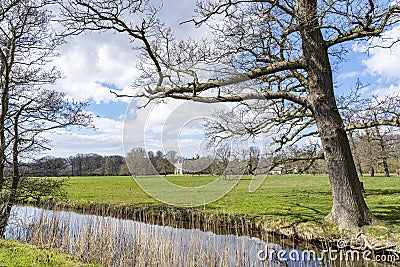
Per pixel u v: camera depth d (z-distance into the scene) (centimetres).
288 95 845
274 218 976
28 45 925
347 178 790
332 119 807
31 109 960
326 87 818
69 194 1733
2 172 913
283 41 901
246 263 621
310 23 735
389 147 1906
